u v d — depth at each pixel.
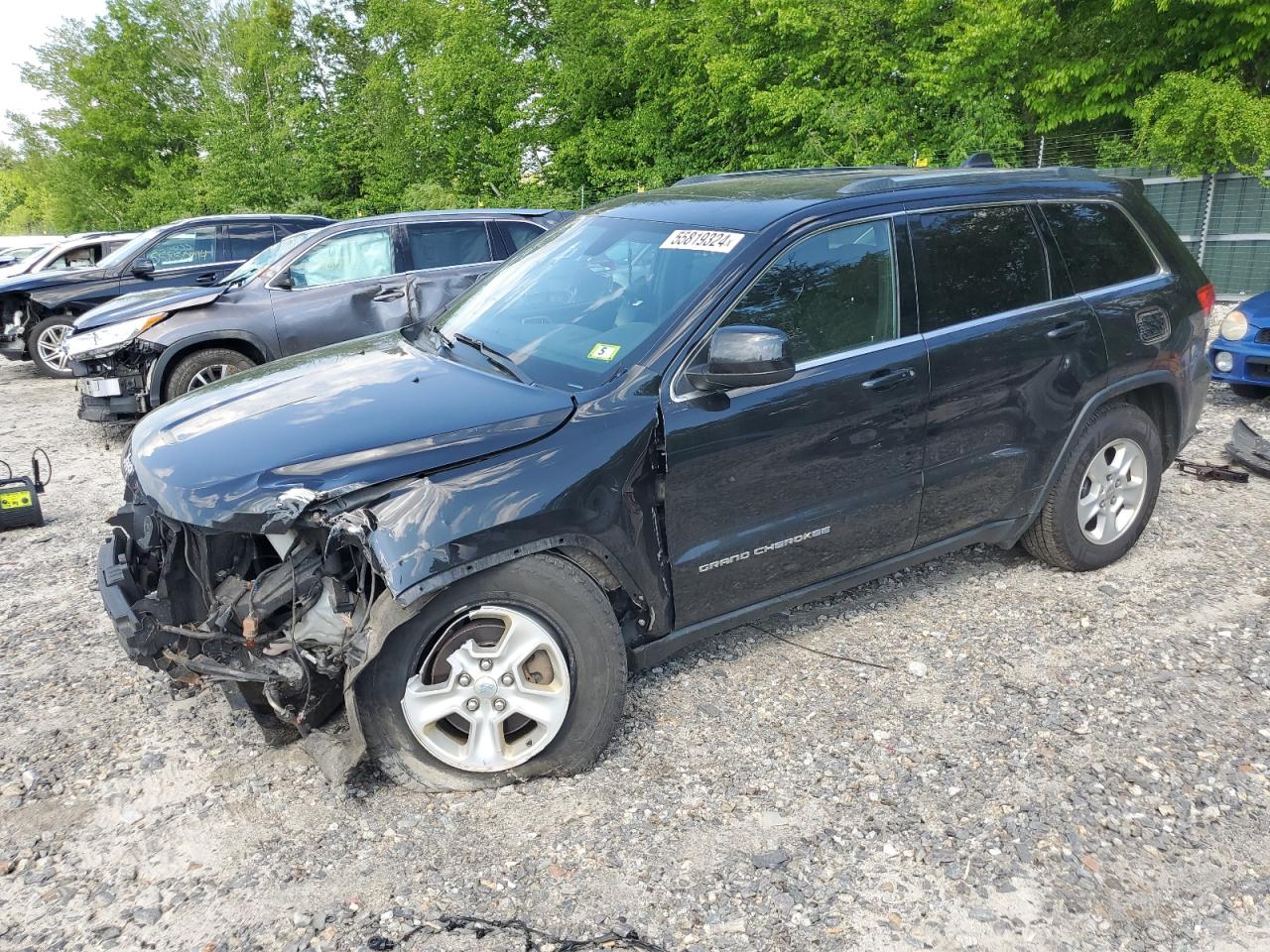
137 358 7.74
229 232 11.60
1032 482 4.28
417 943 2.48
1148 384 4.53
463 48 25.30
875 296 3.71
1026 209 4.22
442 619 2.87
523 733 3.16
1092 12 14.52
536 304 3.81
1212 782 3.09
